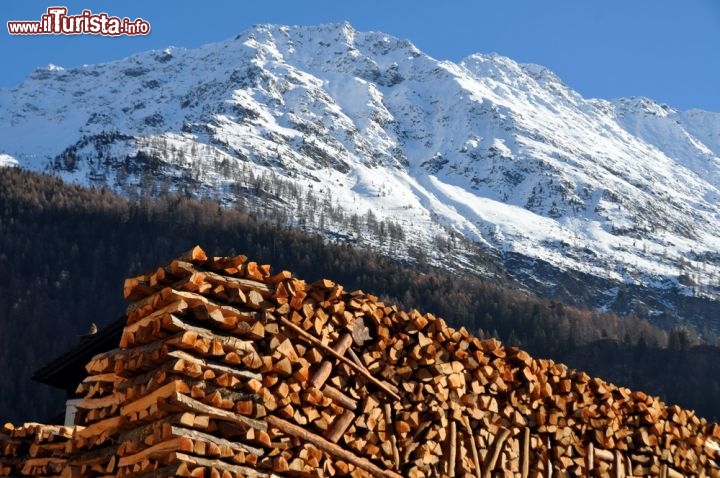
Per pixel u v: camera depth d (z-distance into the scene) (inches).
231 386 445.4
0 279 6186.0
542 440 556.1
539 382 557.9
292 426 458.9
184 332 441.7
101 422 475.8
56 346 5600.4
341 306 490.9
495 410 535.5
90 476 480.7
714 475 636.1
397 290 6663.4
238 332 454.6
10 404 3324.3
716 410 3821.4
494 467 530.3
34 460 610.2
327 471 464.8
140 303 475.5
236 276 469.4
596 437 577.6
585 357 5103.3
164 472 424.8
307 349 477.1
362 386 491.2
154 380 439.2
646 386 4298.7
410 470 492.4
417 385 509.7
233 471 434.0
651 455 603.5
